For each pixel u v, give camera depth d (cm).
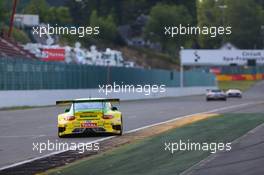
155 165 5244
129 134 8288
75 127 8025
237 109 15038
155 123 10381
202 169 4909
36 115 14050
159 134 8150
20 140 8012
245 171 4738
